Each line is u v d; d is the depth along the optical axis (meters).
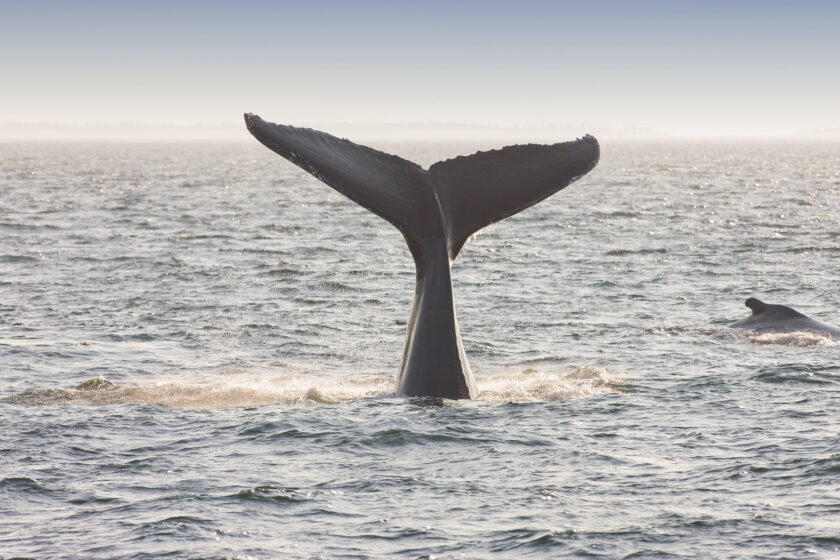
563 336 75.19
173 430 49.12
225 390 56.50
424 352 51.88
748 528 36.22
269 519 37.81
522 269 116.00
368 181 48.84
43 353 69.12
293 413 51.47
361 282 107.00
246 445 46.75
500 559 34.09
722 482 41.25
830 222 175.62
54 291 98.44
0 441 47.25
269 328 79.31
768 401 54.38
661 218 188.75
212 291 99.56
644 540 35.41
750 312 84.75
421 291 51.81
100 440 47.56
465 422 49.22
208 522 37.41
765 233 156.12
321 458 44.81
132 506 39.12
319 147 48.56
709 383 58.72
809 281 103.38
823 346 68.62
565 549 34.75
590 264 120.19
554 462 44.16
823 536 35.22
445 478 42.25
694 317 82.75
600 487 40.94
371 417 50.00
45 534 36.25
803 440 46.78
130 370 64.44
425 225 50.16
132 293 97.69
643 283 103.62
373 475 42.66
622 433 48.44
